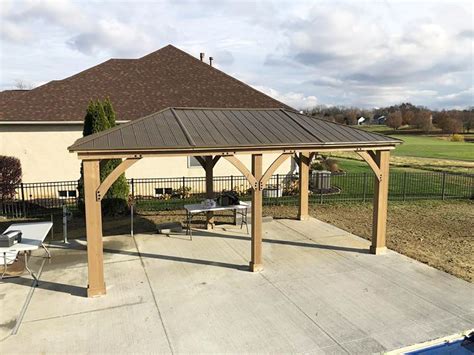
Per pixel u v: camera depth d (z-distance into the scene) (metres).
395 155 38.81
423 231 10.99
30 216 12.63
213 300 6.55
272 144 7.54
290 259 8.52
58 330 5.57
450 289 6.96
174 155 6.98
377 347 5.16
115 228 11.16
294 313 6.10
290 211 13.52
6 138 14.77
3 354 4.98
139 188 15.91
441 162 32.38
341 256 8.72
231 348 5.15
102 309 6.22
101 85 17.17
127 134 7.20
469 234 10.68
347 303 6.43
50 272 7.77
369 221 12.10
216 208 10.06
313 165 21.59
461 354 5.13
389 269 7.93
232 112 9.51
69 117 14.99
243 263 8.27
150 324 5.76
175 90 17.66
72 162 15.38
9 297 6.63
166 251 9.06
